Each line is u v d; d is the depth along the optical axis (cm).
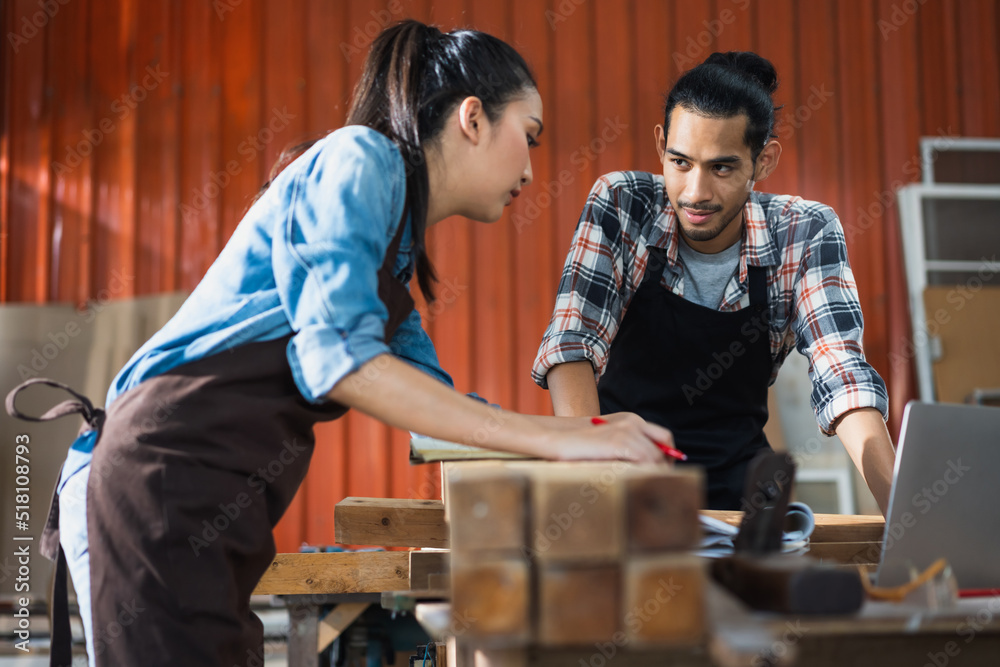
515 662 66
